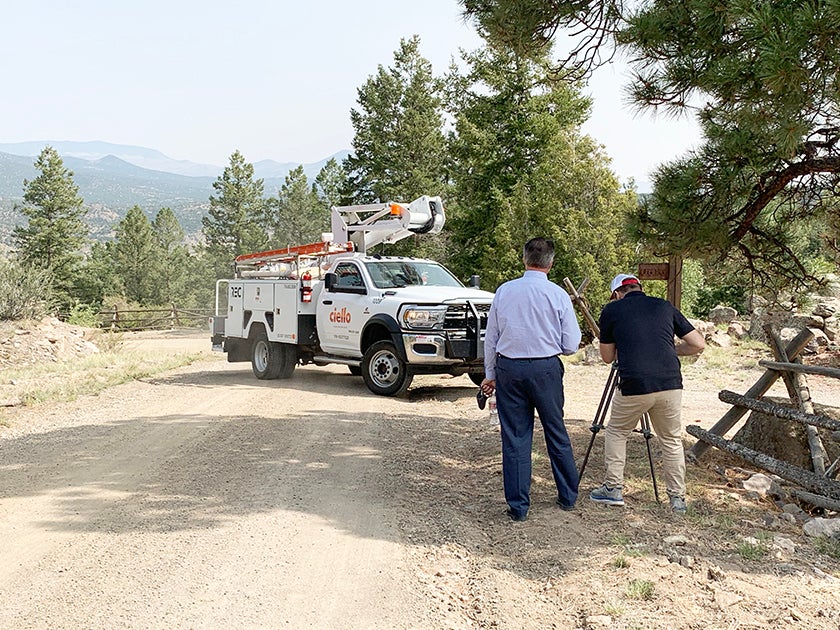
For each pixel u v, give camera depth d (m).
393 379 12.20
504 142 31.55
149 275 78.81
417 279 13.20
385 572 4.97
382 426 9.80
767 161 6.92
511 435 6.08
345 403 11.62
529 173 30.91
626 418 6.17
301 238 72.31
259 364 14.89
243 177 79.44
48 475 7.39
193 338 31.09
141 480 7.16
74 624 4.16
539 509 6.30
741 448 7.32
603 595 4.56
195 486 6.94
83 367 16.86
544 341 6.01
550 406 6.08
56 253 69.50
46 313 22.20
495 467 7.70
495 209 30.73
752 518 6.09
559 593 4.69
